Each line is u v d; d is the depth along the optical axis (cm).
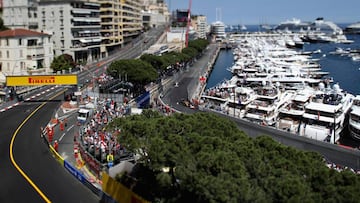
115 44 18900
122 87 9344
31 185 4106
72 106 8231
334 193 1995
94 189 3900
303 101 8075
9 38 11525
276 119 7900
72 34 15238
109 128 3575
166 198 2947
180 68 14988
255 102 8481
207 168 2283
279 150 2508
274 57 17288
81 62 15325
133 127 3094
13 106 8288
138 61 9888
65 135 6150
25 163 4806
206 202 2377
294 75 12119
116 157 4494
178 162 2522
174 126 2972
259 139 2708
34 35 12238
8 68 11662
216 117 3250
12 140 5838
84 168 4606
